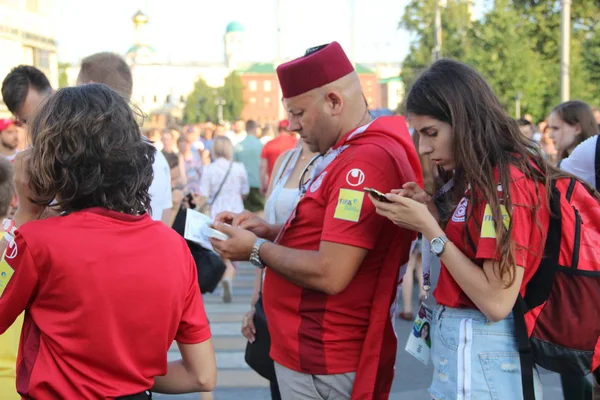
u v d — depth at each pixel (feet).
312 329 8.81
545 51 83.92
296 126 9.09
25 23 81.15
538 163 7.78
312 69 8.74
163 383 7.25
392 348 8.87
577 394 12.81
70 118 6.40
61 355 6.31
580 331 7.58
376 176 8.43
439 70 7.93
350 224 8.34
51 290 6.31
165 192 13.20
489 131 7.63
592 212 7.83
